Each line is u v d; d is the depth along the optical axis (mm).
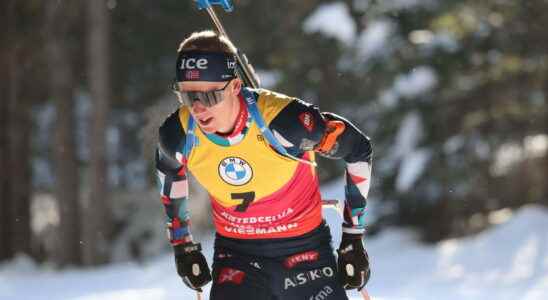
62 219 50594
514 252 34312
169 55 60500
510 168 44812
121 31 58531
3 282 31297
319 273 9922
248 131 9242
